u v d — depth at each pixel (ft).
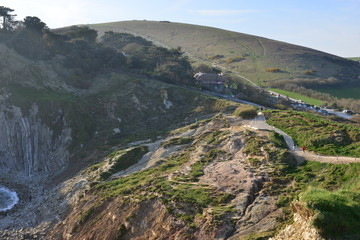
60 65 268.21
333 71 512.63
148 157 150.10
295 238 55.06
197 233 81.35
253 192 90.94
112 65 306.55
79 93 246.27
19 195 156.56
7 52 239.30
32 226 127.44
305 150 110.32
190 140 152.05
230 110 201.98
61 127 208.13
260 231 73.87
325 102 347.97
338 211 52.24
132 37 516.32
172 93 259.80
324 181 86.07
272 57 564.71
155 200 100.42
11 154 191.21
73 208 126.82
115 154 161.38
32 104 209.46
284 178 93.25
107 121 224.12
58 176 175.73
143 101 249.14
